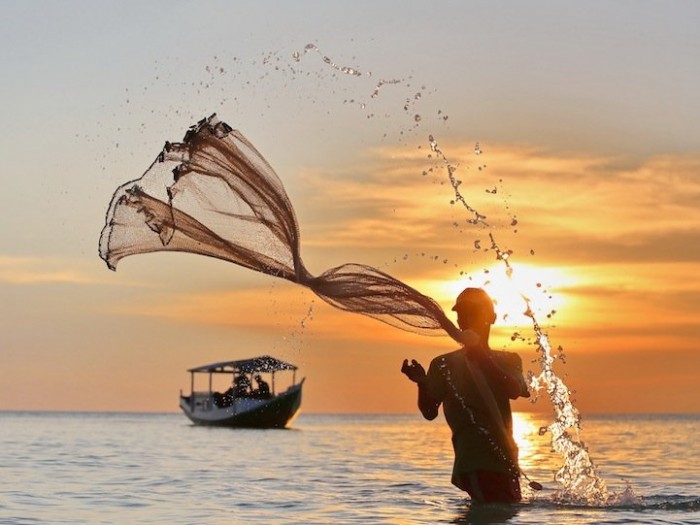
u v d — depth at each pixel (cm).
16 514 784
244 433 3747
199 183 770
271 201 778
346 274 784
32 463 1445
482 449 768
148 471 1284
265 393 4841
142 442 2477
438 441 2903
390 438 3284
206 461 1557
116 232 759
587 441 3148
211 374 5119
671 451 2208
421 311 777
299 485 1041
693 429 5947
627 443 2922
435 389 781
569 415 841
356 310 785
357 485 1041
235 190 774
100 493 957
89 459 1573
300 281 785
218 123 768
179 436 3175
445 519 709
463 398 770
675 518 708
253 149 774
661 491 984
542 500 810
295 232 783
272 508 811
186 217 767
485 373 768
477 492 772
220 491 973
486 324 789
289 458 1702
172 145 764
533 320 812
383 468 1373
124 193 759
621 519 700
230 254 779
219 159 770
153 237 766
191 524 715
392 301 780
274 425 4791
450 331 774
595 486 835
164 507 828
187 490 987
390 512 766
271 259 785
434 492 946
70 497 920
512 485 779
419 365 790
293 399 4706
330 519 729
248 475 1209
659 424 9031
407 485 1038
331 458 1705
